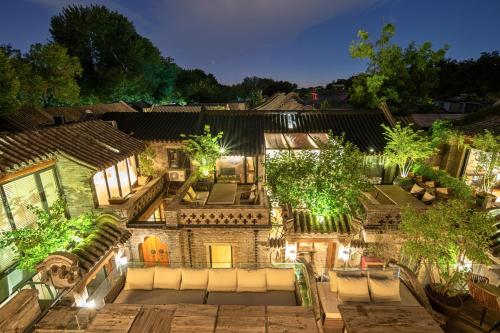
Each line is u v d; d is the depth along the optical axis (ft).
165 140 53.47
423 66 75.10
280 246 39.86
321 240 40.04
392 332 20.65
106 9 145.07
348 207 41.57
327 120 59.62
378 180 53.06
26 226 34.83
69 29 138.62
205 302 28.99
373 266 39.01
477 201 42.60
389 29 73.15
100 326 21.42
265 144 51.34
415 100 81.30
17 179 33.63
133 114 64.34
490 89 102.12
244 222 39.52
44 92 102.58
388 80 77.61
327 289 30.58
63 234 34.01
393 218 38.58
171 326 21.16
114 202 42.93
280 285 30.45
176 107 146.92
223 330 20.74
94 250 35.70
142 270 31.58
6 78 69.36
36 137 38.83
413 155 47.75
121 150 46.34
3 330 19.72
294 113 61.67
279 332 20.61
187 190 46.47
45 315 22.75
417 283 29.17
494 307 25.93
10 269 32.42
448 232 28.84
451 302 29.14
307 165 40.98
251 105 205.77
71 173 39.55
